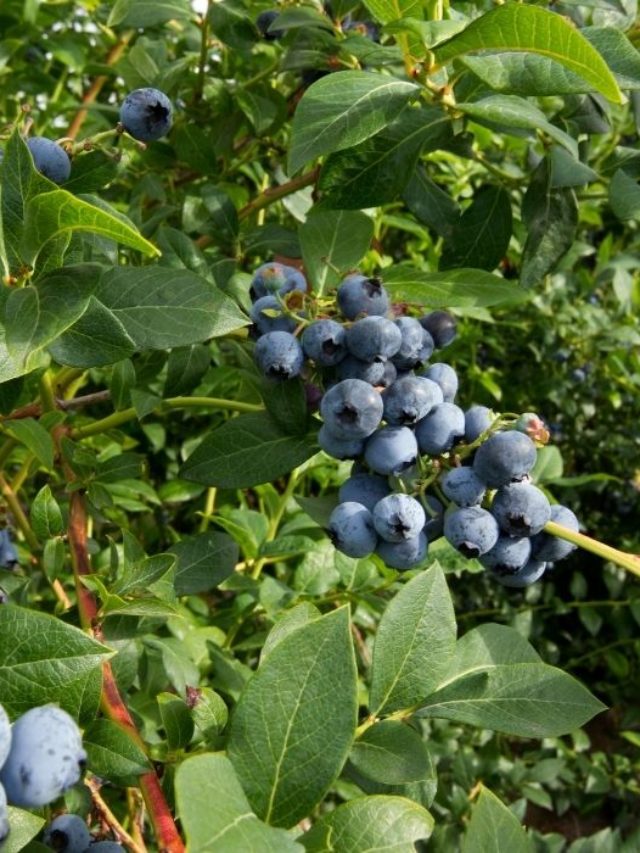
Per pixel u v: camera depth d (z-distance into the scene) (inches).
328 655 5.6
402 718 7.6
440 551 12.4
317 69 13.1
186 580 10.5
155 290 7.9
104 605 8.5
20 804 4.6
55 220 6.4
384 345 8.3
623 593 26.4
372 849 5.4
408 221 17.9
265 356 8.7
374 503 8.5
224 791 4.9
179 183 15.5
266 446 9.4
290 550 13.6
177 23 18.7
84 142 9.3
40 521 9.8
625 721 27.0
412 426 8.5
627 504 28.2
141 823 11.2
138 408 10.3
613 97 7.5
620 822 24.8
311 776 5.5
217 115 14.7
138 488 15.5
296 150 8.7
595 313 24.0
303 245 10.3
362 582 13.1
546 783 23.9
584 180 11.0
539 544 8.4
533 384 26.2
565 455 28.1
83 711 6.2
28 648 5.8
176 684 10.9
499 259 12.3
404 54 9.4
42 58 19.9
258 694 5.5
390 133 10.1
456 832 16.5
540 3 10.6
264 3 14.5
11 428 9.7
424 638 7.5
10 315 6.4
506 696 7.6
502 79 8.4
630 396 27.1
